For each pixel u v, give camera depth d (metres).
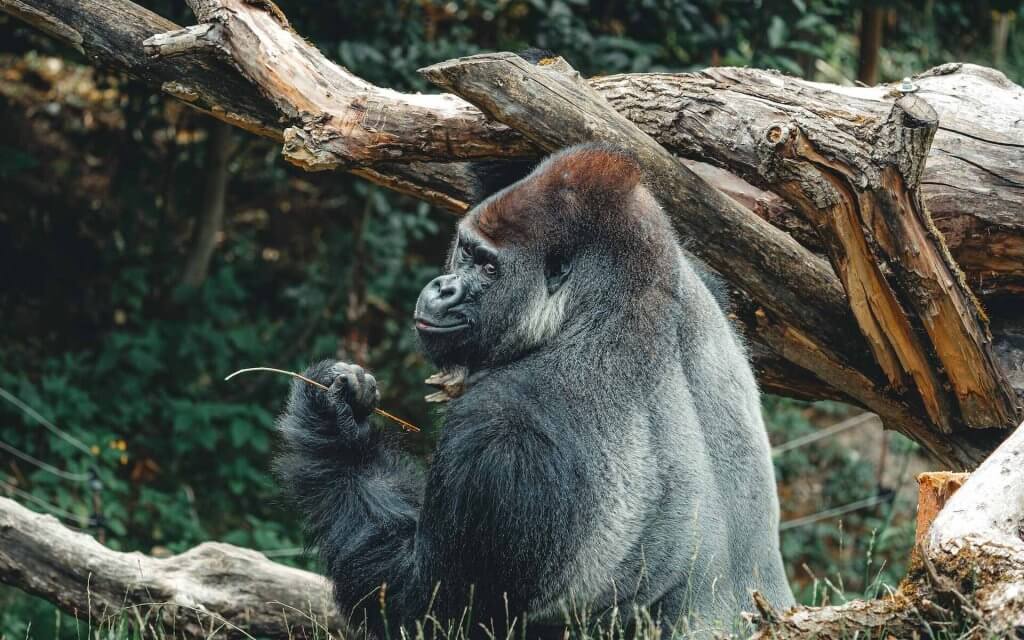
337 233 17.78
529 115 7.39
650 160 7.55
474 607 6.66
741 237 7.71
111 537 14.55
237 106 8.82
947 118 8.29
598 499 6.60
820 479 17.91
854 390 8.41
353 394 7.50
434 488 6.69
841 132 7.08
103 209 18.62
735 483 7.09
